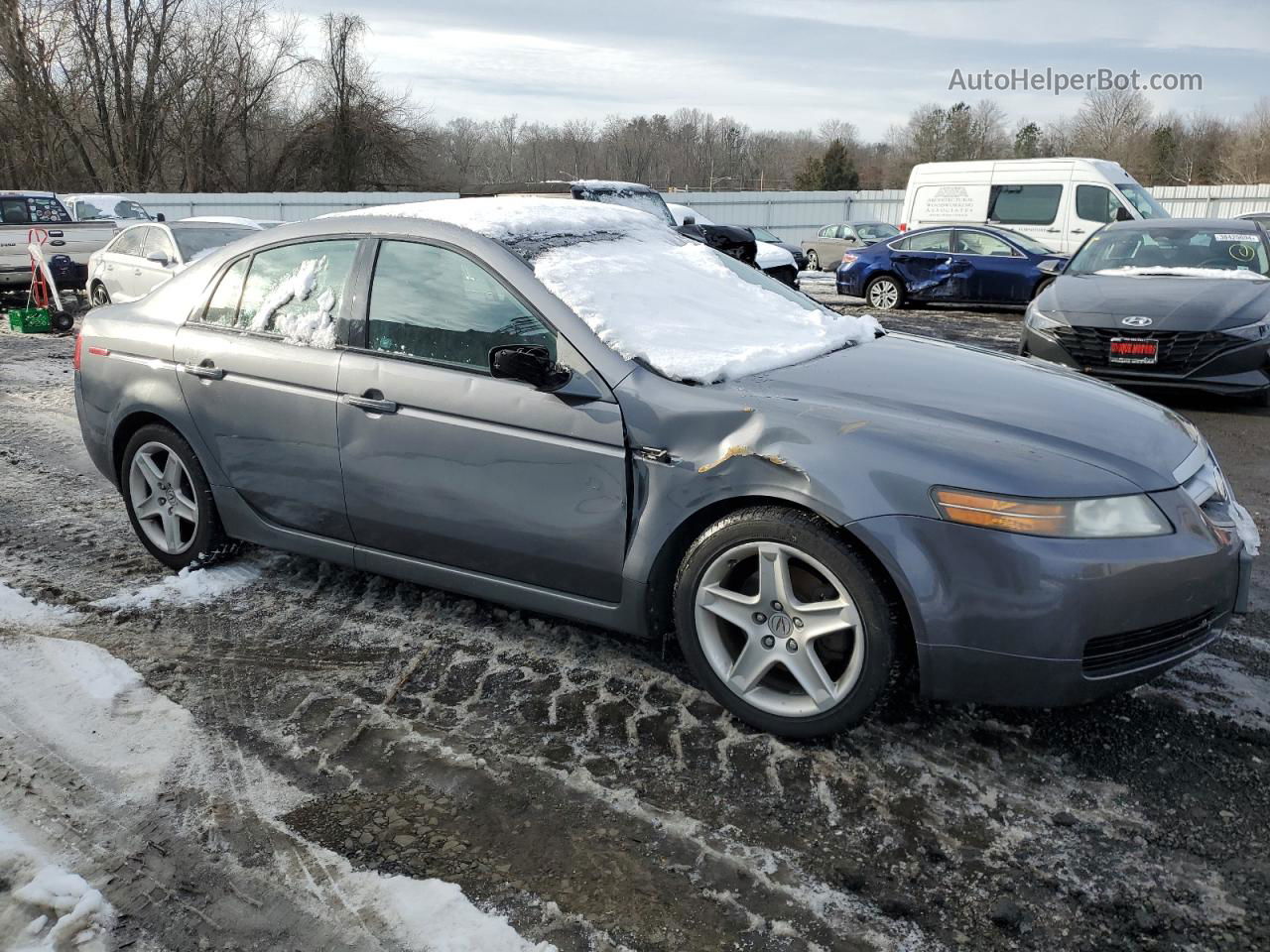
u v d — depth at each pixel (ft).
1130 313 22.40
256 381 11.39
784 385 9.28
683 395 8.99
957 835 7.65
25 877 7.21
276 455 11.38
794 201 102.73
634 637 10.59
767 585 8.71
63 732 9.11
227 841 7.59
